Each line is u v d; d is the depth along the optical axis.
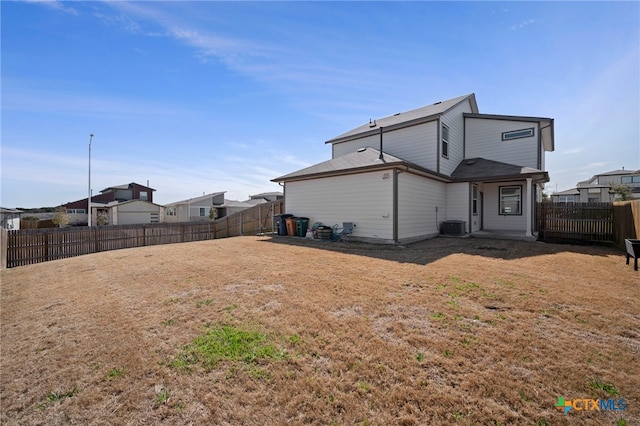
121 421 1.87
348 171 10.09
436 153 11.53
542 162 14.34
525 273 5.34
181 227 13.99
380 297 4.05
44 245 9.85
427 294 4.16
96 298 4.39
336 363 2.45
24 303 4.36
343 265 6.16
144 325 3.32
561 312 3.49
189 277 5.39
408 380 2.20
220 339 2.91
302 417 1.86
